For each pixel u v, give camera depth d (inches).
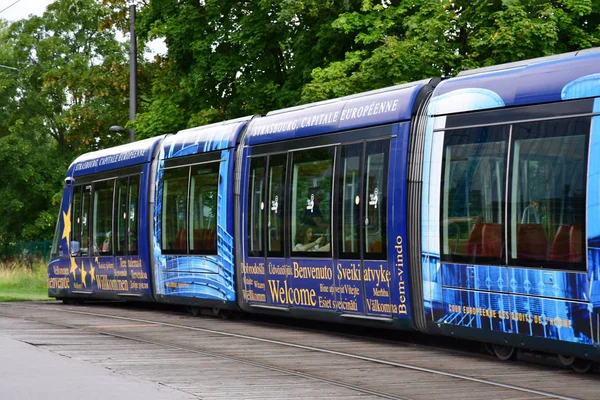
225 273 845.8
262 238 795.4
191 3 1518.2
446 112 618.5
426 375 525.0
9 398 443.5
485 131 587.2
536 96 554.6
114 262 1039.6
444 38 1108.5
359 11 1240.2
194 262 892.6
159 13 1546.5
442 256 611.5
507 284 561.0
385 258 658.8
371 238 673.0
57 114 2741.1
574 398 449.1
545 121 546.6
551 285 531.5
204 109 1461.6
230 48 1483.8
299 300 750.5
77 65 2637.8
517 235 556.7
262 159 802.8
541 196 542.9
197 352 623.2
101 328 795.4
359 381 501.7
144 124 1519.4
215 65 1456.7
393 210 652.1
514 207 560.1
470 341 709.3
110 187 1055.6
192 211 900.0
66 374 517.7
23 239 2689.5
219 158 861.2
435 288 617.3
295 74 1391.5
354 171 694.5
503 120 575.2
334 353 624.1
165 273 943.7
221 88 1519.4
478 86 598.5
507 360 592.1
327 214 719.1
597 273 504.7
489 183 579.2
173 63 1546.5
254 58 1460.4
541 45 1033.5
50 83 2148.1
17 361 571.2
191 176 905.5
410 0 1181.7
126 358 589.9
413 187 641.0
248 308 820.0
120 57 2701.8
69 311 1010.1
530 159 552.4
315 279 730.2
